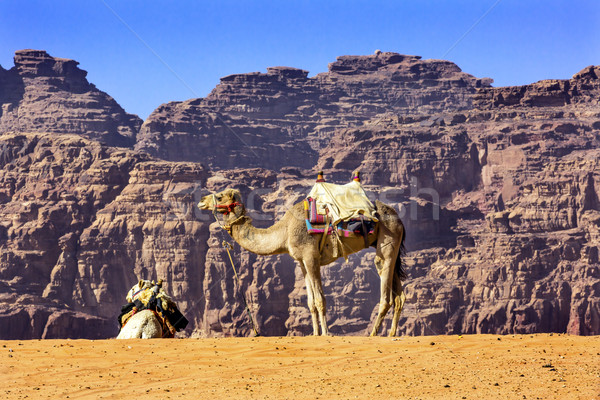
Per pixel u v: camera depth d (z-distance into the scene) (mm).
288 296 173625
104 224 190625
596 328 166500
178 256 183000
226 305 176125
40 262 183875
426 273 184750
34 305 168250
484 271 173250
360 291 170125
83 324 170250
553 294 168875
